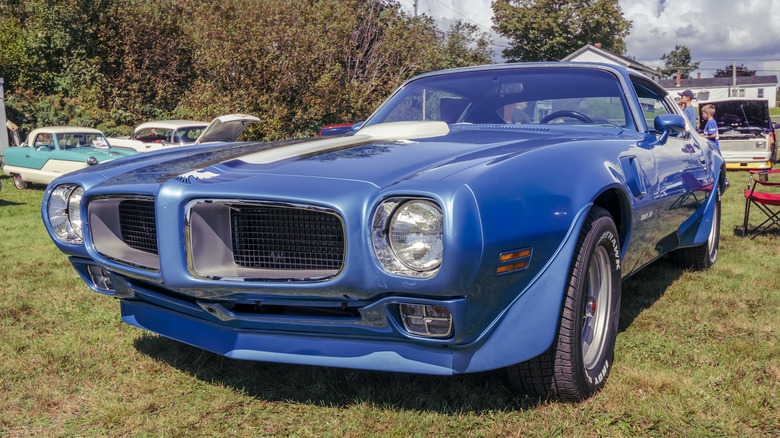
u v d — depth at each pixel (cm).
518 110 312
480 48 2998
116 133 2009
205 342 226
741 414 210
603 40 4728
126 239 242
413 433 202
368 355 200
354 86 1880
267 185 190
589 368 228
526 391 220
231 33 1684
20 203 975
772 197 550
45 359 275
